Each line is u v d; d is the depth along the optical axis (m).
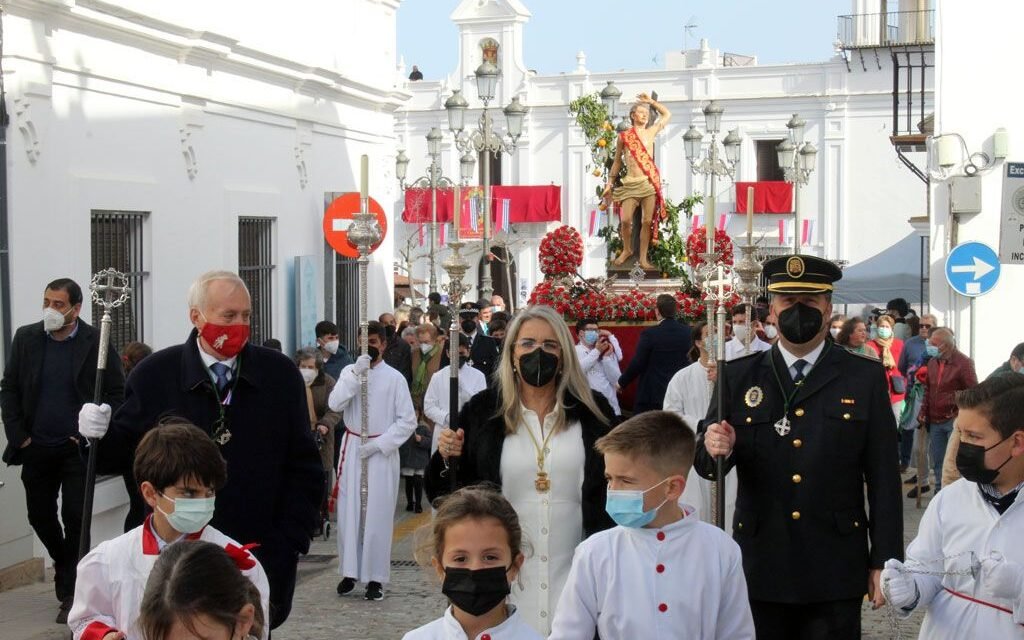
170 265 13.77
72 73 11.94
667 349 14.30
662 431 4.58
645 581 4.63
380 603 10.30
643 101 21.80
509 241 49.19
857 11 46.69
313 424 13.15
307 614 9.89
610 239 22.20
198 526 4.72
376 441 10.55
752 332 11.66
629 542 4.68
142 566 4.73
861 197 47.31
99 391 5.94
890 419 5.98
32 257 11.22
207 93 14.59
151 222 13.38
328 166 18.36
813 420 5.96
